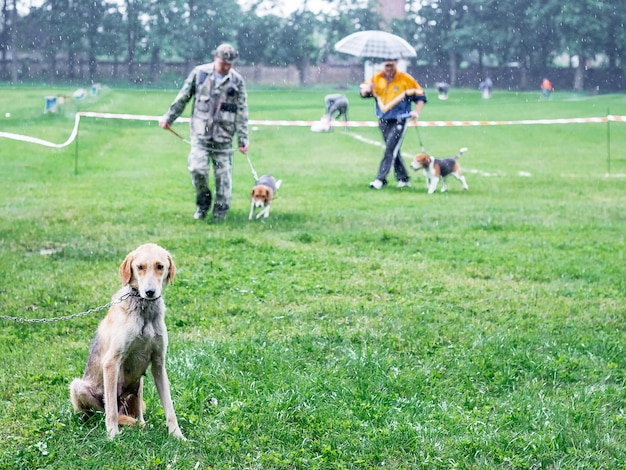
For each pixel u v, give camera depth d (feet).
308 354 23.49
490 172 71.46
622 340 25.61
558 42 236.22
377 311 27.84
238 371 21.48
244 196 53.06
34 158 70.03
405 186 59.72
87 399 17.79
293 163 75.66
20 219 42.24
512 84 251.39
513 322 27.25
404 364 22.95
